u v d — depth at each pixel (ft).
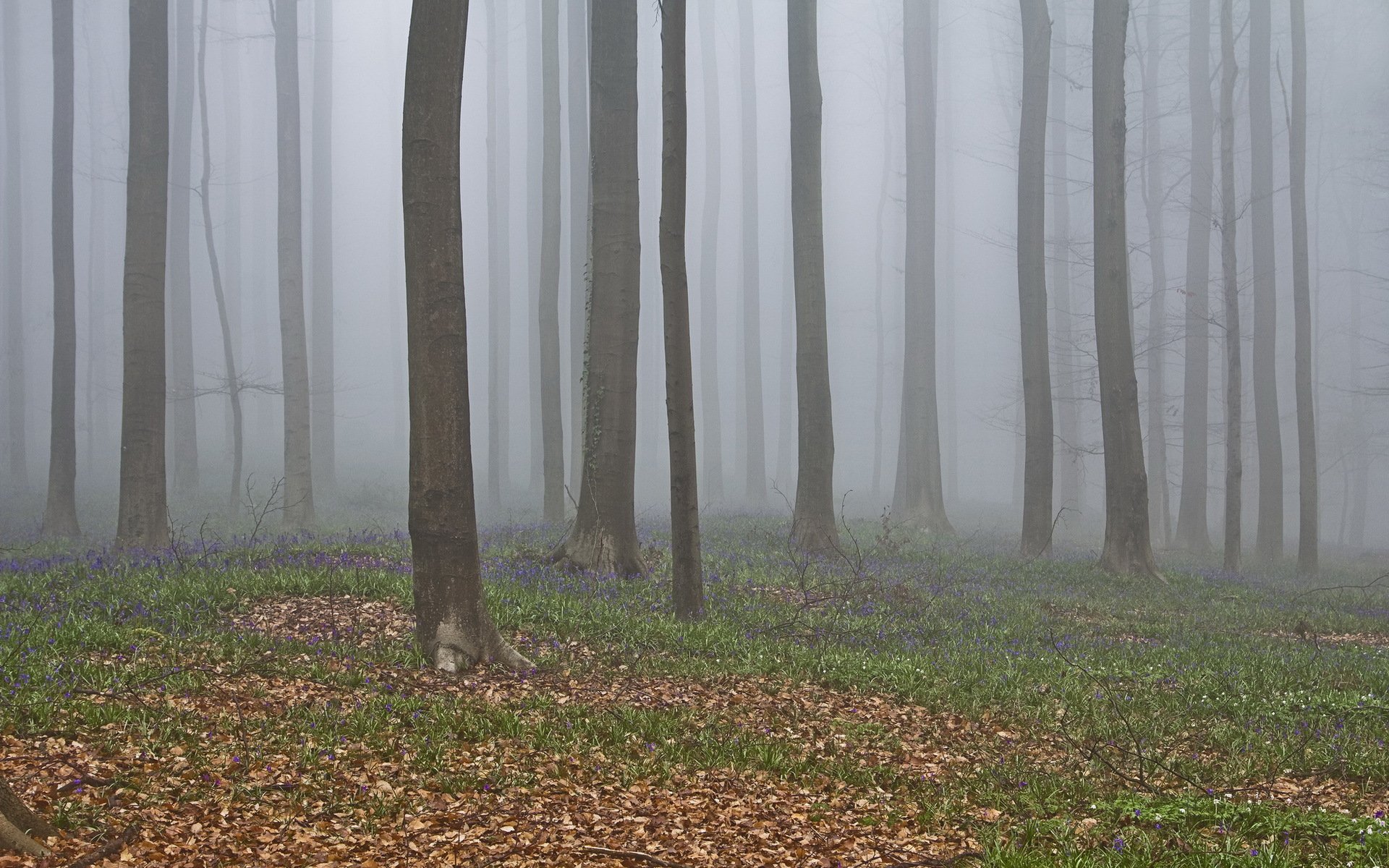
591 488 53.47
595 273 53.83
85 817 19.86
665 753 26.94
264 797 22.00
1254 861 19.67
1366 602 66.74
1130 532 74.49
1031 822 22.33
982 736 31.07
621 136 53.62
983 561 75.82
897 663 38.19
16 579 40.37
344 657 33.12
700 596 43.98
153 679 28.30
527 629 39.11
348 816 21.66
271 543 58.70
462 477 34.06
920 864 20.53
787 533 81.10
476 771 24.48
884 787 26.11
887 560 71.82
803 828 22.80
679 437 43.39
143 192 62.75
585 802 23.49
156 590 38.81
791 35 70.28
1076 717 33.06
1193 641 47.57
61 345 76.84
